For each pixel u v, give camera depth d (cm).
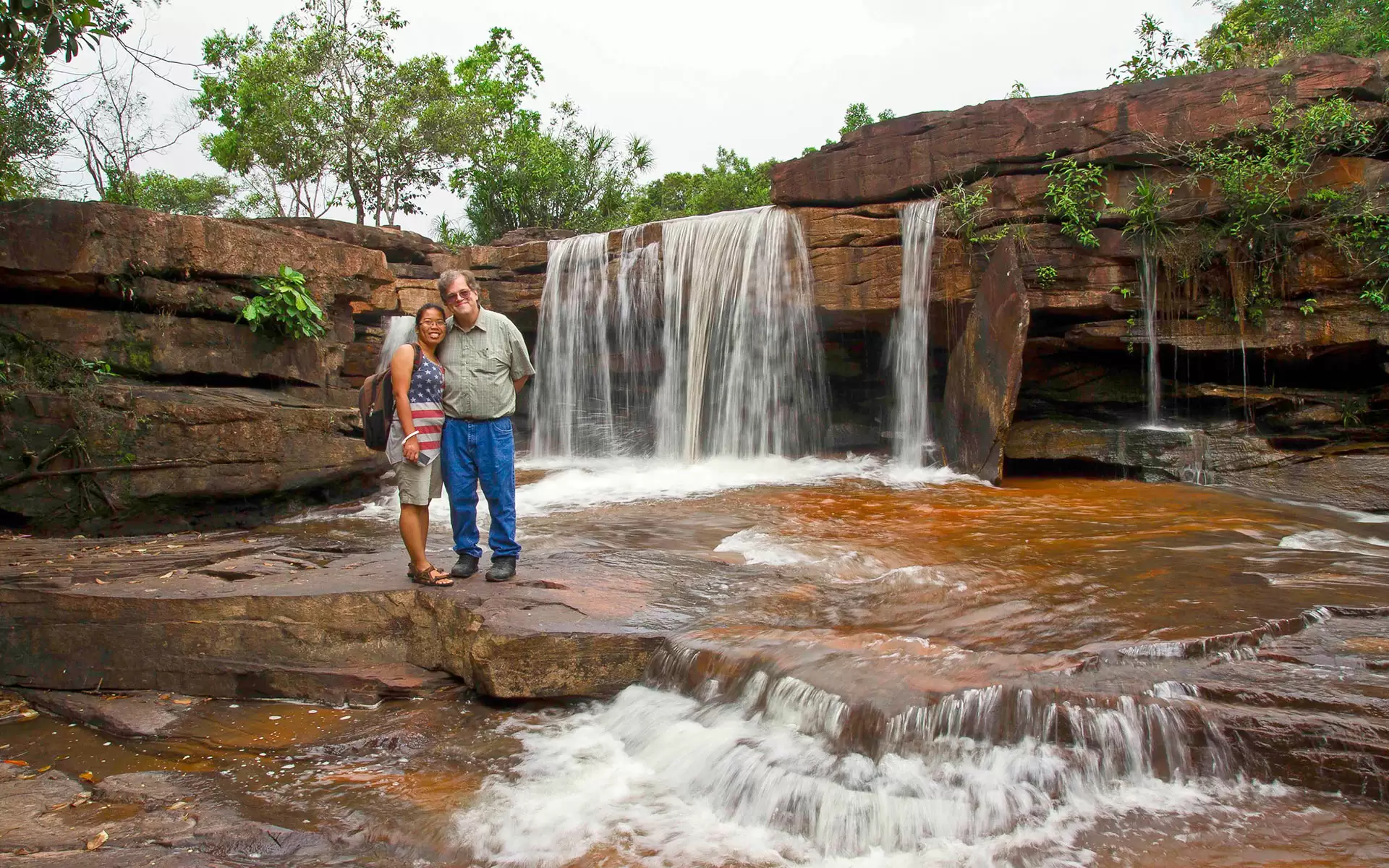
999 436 985
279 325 948
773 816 344
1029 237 1045
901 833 324
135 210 845
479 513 832
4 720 484
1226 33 1259
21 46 739
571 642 458
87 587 538
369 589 521
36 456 775
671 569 589
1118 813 326
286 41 2484
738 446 1260
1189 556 602
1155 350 1020
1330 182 930
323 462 892
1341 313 924
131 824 352
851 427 1333
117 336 843
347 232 1518
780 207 1232
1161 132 984
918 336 1116
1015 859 303
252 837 339
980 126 1084
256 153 2534
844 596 526
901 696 371
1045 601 497
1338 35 1318
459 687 490
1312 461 905
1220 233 966
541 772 391
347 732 442
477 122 2619
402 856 330
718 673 426
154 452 802
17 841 339
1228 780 340
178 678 505
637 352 1416
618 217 2816
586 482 1077
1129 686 367
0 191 1126
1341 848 296
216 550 655
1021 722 360
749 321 1240
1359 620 456
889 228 1134
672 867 316
